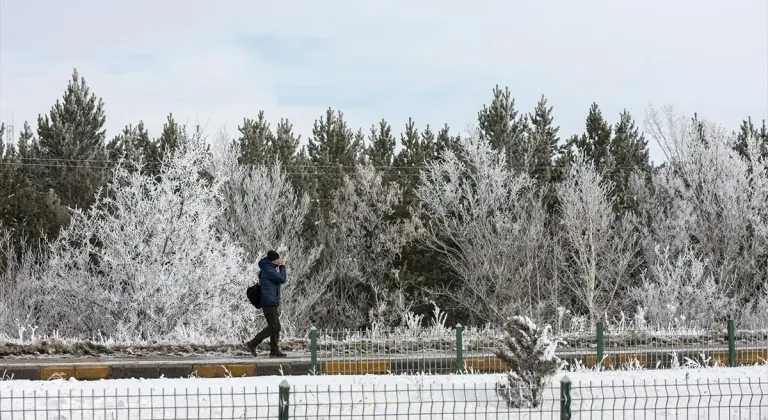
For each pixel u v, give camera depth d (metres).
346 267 41.72
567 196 39.19
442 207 39.91
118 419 10.07
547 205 44.06
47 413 9.56
